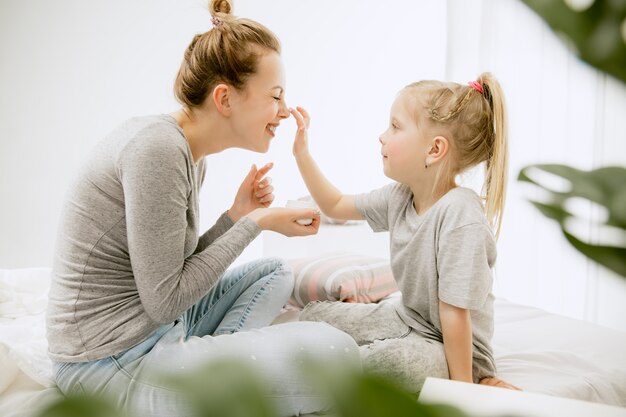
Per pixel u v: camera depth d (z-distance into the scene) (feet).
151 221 3.22
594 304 7.72
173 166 3.29
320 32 8.60
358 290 4.90
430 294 3.87
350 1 8.68
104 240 3.37
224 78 3.63
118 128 3.51
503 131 4.07
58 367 3.40
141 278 3.27
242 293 4.44
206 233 4.37
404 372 3.57
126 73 8.25
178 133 3.46
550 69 7.88
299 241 6.66
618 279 0.87
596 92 7.54
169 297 3.30
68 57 8.04
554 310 8.09
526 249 8.17
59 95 8.07
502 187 4.09
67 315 3.35
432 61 9.08
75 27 8.01
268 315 4.38
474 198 3.83
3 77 7.87
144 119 3.52
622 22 0.72
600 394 3.61
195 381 0.76
